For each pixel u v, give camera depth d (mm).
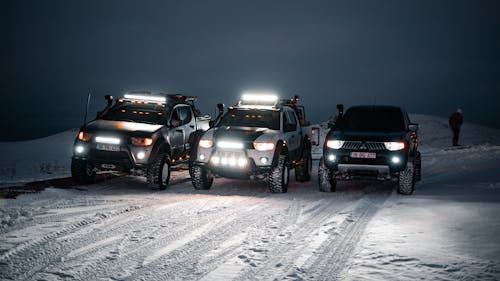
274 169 10758
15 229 7055
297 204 9484
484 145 24406
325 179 10977
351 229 7324
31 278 5152
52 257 5855
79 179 11328
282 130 11430
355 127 11430
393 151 10289
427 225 7359
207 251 6191
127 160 10703
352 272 5367
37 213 8094
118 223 7594
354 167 10469
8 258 5777
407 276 5188
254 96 12430
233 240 6715
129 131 10906
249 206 9180
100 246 6348
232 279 5199
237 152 10586
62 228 7160
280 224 7680
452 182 12469
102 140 10773
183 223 7684
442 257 5777
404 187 10461
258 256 5984
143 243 6527
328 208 9062
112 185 11508
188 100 13461
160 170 10961
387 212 8500
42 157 20609
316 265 5629
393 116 11539
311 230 7293
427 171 15398
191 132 12805
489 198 9570
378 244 6414
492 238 6516
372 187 12016
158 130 11195
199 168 10992
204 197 10172
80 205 8875
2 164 17375
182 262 5754
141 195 10242
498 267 5391
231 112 12062
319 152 23078
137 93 12992
